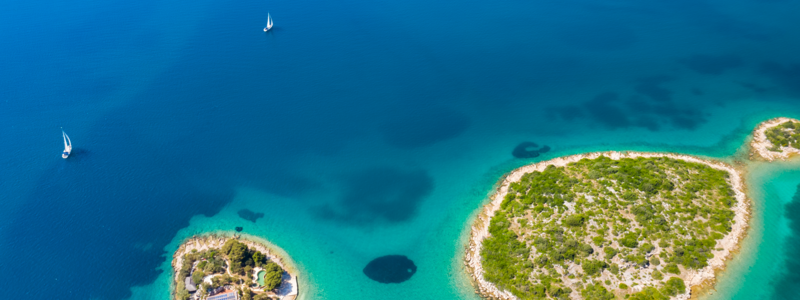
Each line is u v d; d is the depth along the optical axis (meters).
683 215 97.44
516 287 88.94
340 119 149.12
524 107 151.62
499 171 123.69
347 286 96.56
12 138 141.38
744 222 97.44
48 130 145.25
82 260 103.12
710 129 134.00
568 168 117.50
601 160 119.00
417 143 137.12
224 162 131.50
